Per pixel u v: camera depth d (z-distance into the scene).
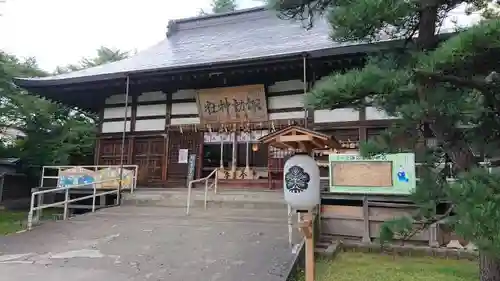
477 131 3.07
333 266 5.09
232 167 11.34
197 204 8.75
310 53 8.55
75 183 10.38
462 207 1.95
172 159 11.75
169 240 5.70
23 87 11.39
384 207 6.53
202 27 16.86
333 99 2.83
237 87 10.83
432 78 2.74
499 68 2.68
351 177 6.84
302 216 3.54
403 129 3.09
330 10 3.44
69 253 5.17
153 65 11.44
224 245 5.36
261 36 13.45
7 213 11.73
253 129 10.89
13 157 14.88
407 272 4.78
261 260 4.68
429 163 3.27
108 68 12.16
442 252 5.67
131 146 12.18
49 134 14.99
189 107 11.84
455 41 2.36
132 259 4.84
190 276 4.19
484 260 3.07
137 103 12.41
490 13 3.23
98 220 7.29
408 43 3.45
